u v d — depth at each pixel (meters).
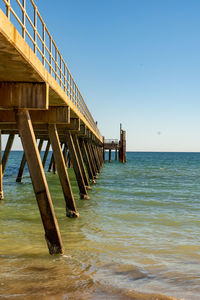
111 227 9.05
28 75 5.63
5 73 5.56
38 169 6.05
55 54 7.94
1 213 10.51
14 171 33.06
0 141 12.98
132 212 11.48
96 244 7.29
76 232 8.36
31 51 5.07
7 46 4.25
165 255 6.57
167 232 8.62
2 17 3.74
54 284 4.80
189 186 21.59
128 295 4.43
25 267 5.59
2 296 4.30
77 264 5.84
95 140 29.36
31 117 9.27
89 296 4.37
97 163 31.12
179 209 12.41
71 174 28.78
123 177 27.88
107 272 5.46
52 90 7.11
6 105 6.04
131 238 7.91
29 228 8.57
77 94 12.38
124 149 55.53
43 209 6.18
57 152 9.86
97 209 11.85
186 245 7.36
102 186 19.92
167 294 4.51
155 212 11.62
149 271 5.56
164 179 27.23
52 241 6.33
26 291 4.50
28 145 6.04
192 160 91.75
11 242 7.21
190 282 5.04
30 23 5.64
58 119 9.24
